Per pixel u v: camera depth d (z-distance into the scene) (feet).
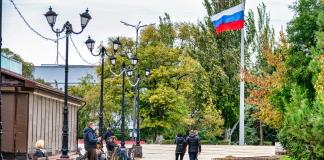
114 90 215.51
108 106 214.69
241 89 191.31
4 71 85.76
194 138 106.93
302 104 55.62
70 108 123.75
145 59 217.36
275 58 97.76
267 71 163.02
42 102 101.86
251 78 103.71
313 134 53.67
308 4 91.40
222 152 159.33
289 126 57.21
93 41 108.27
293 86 69.46
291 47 92.84
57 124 112.98
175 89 217.77
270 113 96.37
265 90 100.37
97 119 216.95
